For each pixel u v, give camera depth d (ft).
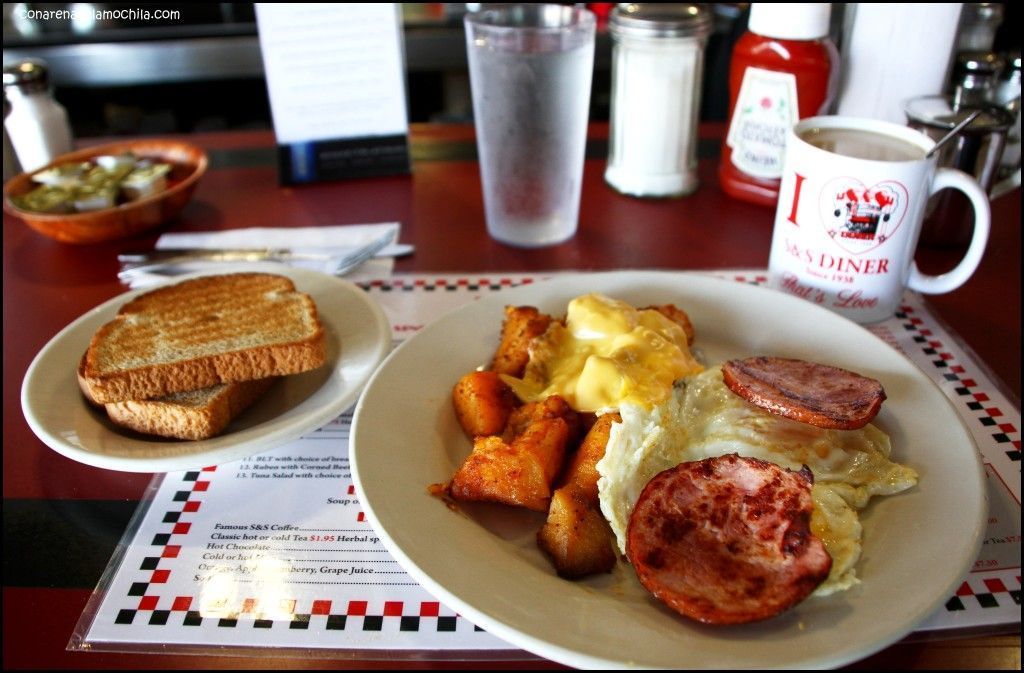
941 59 1.78
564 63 1.60
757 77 1.82
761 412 1.11
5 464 1.22
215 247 1.81
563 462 1.11
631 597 0.91
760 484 0.96
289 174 2.16
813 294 1.49
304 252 1.76
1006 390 1.31
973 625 0.92
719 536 0.91
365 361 1.29
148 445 1.12
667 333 1.27
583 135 1.76
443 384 1.26
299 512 1.11
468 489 1.04
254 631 0.94
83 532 1.09
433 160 2.32
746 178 1.97
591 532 0.96
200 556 1.04
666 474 0.98
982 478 1.00
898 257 1.40
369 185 2.18
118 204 1.88
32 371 1.23
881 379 1.21
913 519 0.97
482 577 0.89
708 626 0.84
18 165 2.21
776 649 0.80
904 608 0.83
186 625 0.94
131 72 3.61
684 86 1.89
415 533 0.94
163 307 1.41
